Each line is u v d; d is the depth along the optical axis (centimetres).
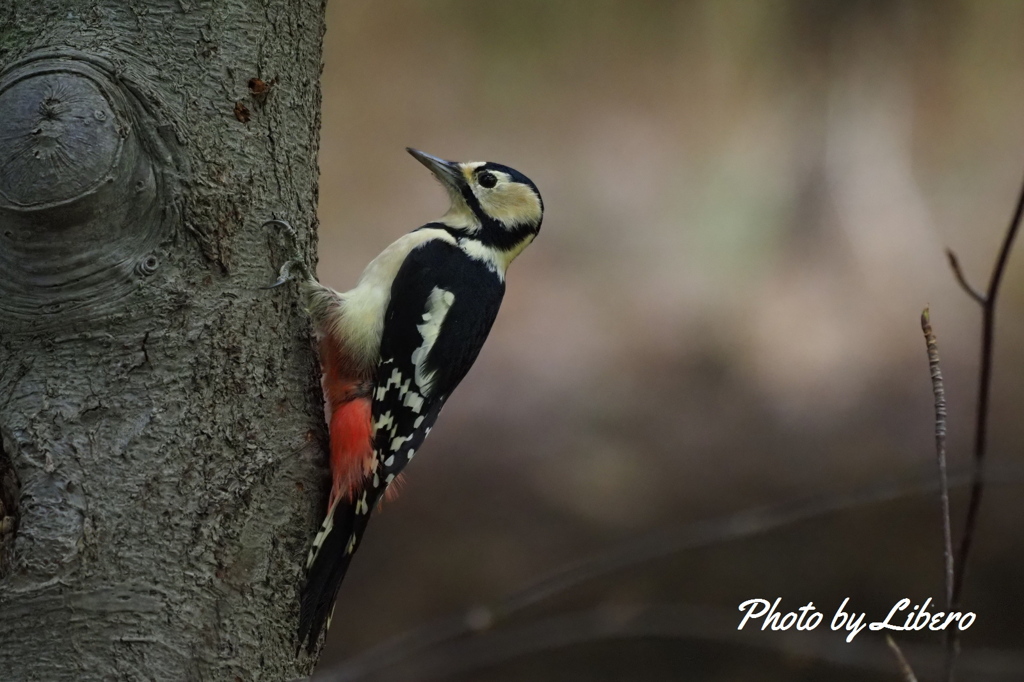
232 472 496
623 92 2553
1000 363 1847
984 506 1349
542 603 1225
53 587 454
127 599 462
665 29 2422
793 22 2330
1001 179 2319
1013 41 2295
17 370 475
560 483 1515
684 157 2500
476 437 1667
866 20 2289
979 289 2097
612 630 640
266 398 517
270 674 497
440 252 708
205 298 495
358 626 1215
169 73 495
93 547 460
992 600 1192
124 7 494
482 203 752
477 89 2589
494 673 1119
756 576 1266
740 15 2366
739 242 2330
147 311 481
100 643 457
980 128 2367
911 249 2206
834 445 1631
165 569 470
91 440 469
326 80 2597
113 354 476
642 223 2455
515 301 2225
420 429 646
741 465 1577
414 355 649
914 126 2372
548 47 2488
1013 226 427
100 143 468
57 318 473
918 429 1656
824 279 2216
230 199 505
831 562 1270
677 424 1711
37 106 467
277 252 529
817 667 1080
